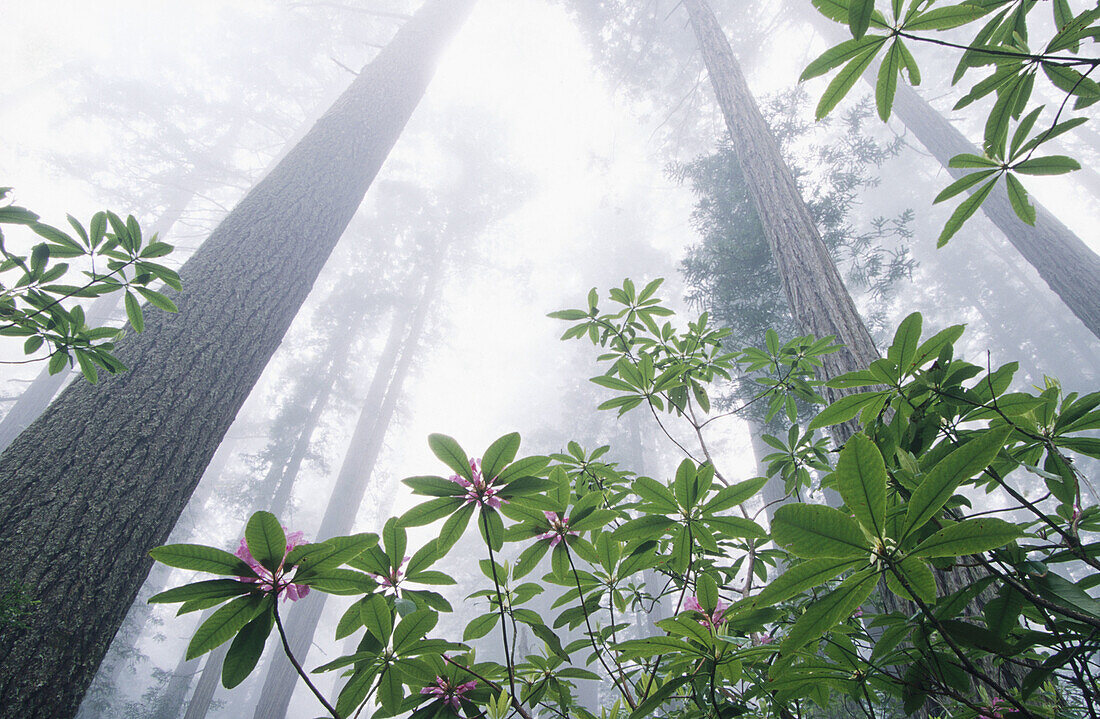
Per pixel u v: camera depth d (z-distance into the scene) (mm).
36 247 1691
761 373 7020
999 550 828
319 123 4996
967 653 932
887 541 568
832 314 2992
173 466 2676
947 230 1230
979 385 1015
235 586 746
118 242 1786
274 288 3703
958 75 1110
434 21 7242
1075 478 972
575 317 2438
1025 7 1038
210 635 724
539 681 1359
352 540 780
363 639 980
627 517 1640
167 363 2922
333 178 4598
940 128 8852
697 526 1177
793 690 919
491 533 986
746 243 7727
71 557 2137
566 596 1354
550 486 972
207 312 3271
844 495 575
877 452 570
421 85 6371
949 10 995
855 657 912
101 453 2453
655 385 1881
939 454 946
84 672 2031
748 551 1731
